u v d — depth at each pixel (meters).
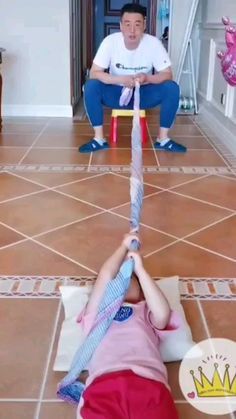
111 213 2.23
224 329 1.38
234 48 2.40
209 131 4.04
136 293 1.26
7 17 4.40
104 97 3.32
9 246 1.89
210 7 4.47
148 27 5.95
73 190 2.54
